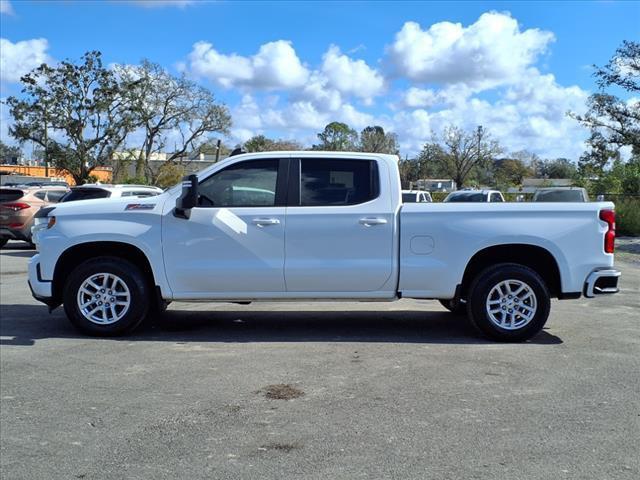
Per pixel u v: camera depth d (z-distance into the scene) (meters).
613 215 6.70
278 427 4.31
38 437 4.17
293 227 6.65
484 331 6.70
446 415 4.52
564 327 7.54
